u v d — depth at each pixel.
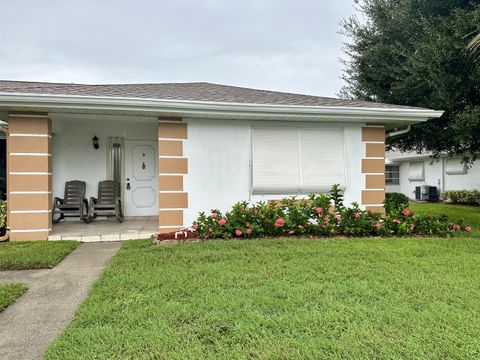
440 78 7.39
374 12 9.44
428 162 17.31
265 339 2.31
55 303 3.08
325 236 5.88
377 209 7.12
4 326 2.63
